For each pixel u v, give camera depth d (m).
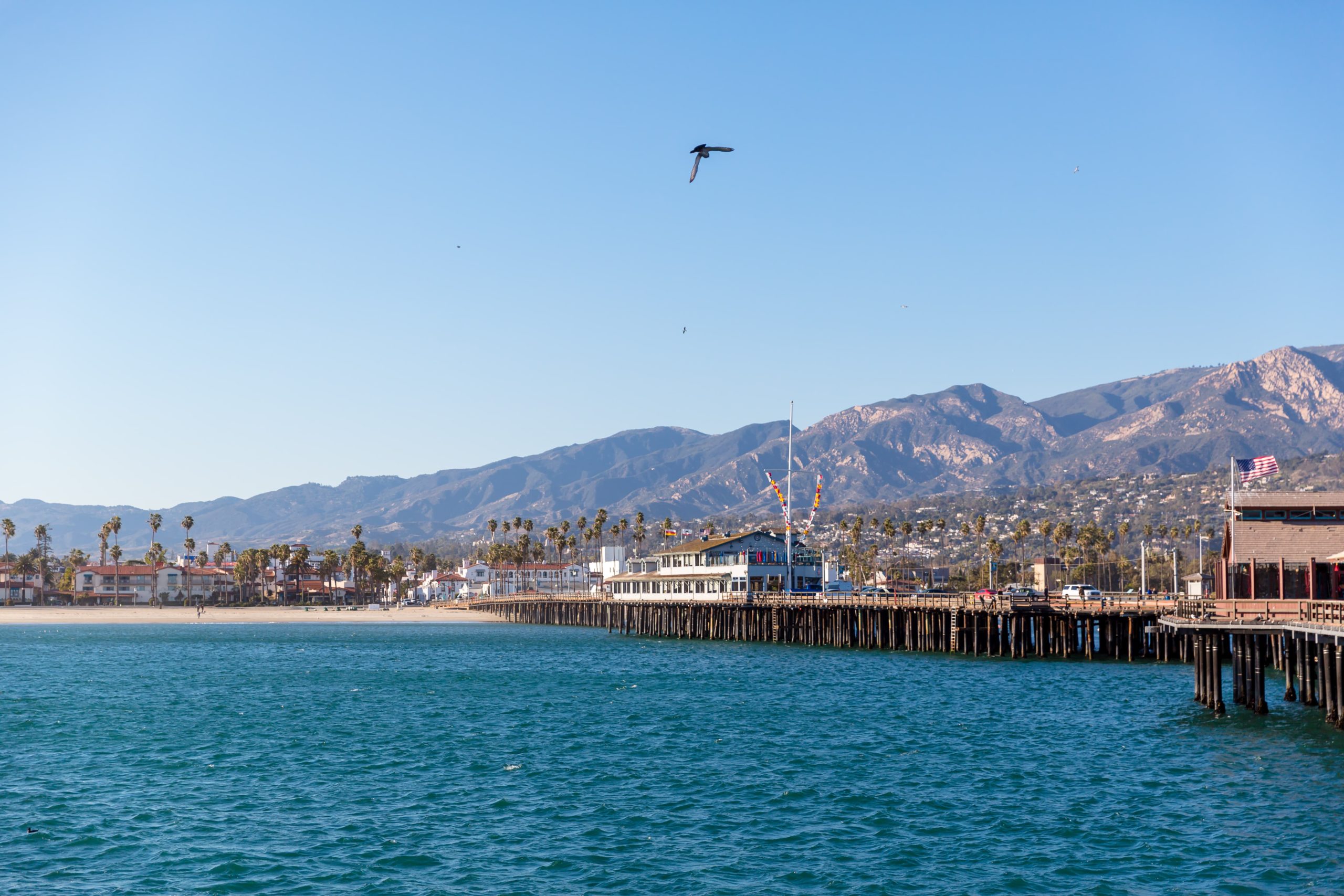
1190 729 55.31
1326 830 36.19
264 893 31.47
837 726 59.06
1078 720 60.03
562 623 197.75
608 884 32.03
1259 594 72.25
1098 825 37.50
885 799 41.56
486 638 158.00
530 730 59.09
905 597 111.88
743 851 35.12
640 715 64.50
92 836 37.09
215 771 47.91
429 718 64.44
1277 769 45.19
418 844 36.03
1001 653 100.69
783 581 140.00
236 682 88.62
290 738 56.78
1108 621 95.19
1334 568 71.19
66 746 54.56
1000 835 36.59
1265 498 74.94
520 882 32.25
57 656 123.31
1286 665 63.00
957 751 51.16
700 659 106.25
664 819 38.91
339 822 38.81
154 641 154.62
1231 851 34.28
